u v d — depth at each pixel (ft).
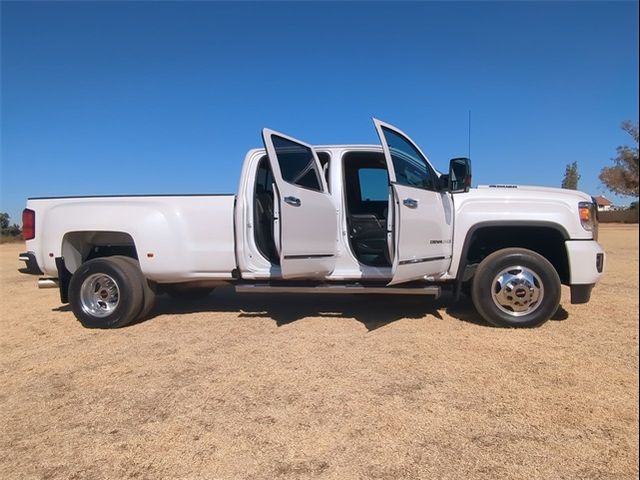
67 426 11.10
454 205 18.71
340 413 11.42
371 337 17.24
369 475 8.97
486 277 18.01
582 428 10.61
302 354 15.56
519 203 18.40
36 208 20.56
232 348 16.35
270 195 20.53
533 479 8.80
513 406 11.67
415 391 12.57
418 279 18.83
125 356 15.88
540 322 17.87
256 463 9.45
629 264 39.68
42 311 23.77
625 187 219.20
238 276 19.34
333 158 19.76
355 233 20.12
